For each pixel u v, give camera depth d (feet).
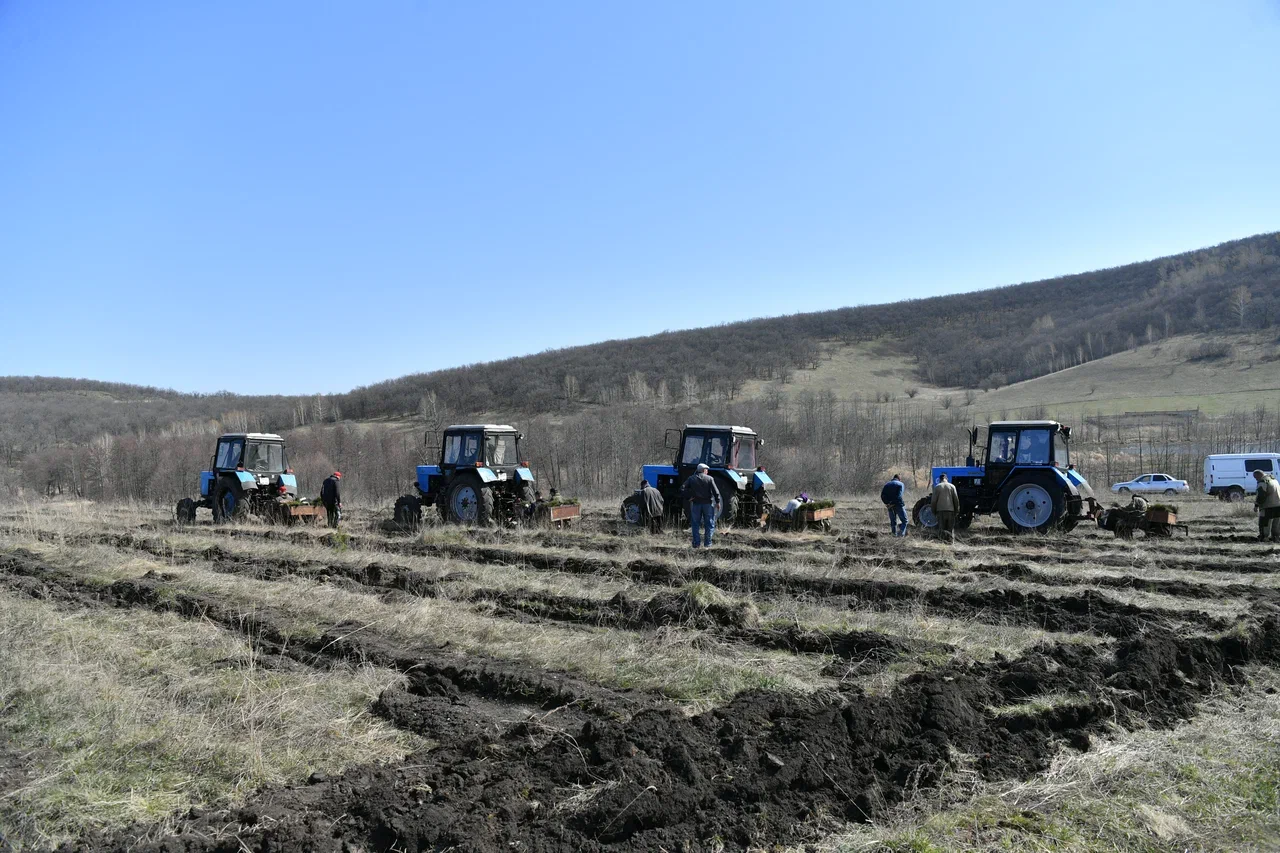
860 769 14.17
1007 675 18.48
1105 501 90.12
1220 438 148.97
